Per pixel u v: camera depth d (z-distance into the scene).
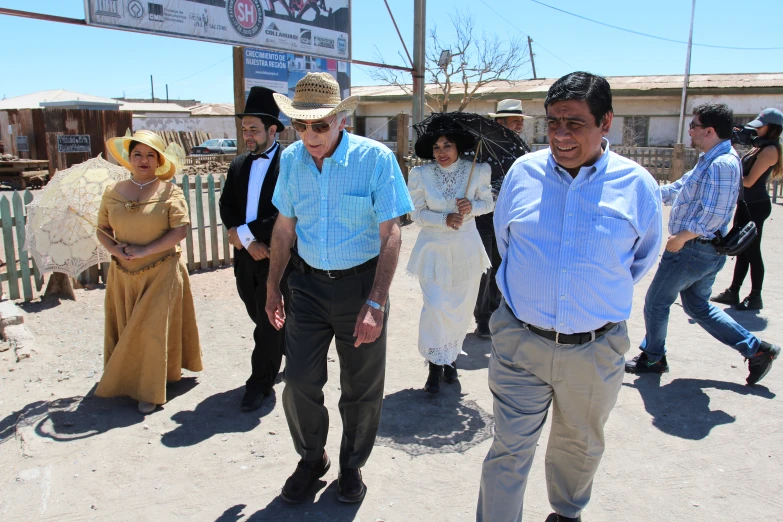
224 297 6.68
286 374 3.01
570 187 2.33
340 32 9.77
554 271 2.35
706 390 4.42
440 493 3.20
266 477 3.32
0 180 17.55
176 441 3.66
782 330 5.69
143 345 4.01
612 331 2.43
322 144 2.77
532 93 25.11
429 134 4.20
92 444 3.60
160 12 6.90
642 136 24.05
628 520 2.98
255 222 3.92
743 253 6.30
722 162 3.96
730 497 3.17
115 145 4.08
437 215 4.19
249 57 8.30
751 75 23.81
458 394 4.39
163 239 3.93
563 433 2.62
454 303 4.25
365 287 2.95
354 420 3.08
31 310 5.96
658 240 2.44
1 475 3.28
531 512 3.05
